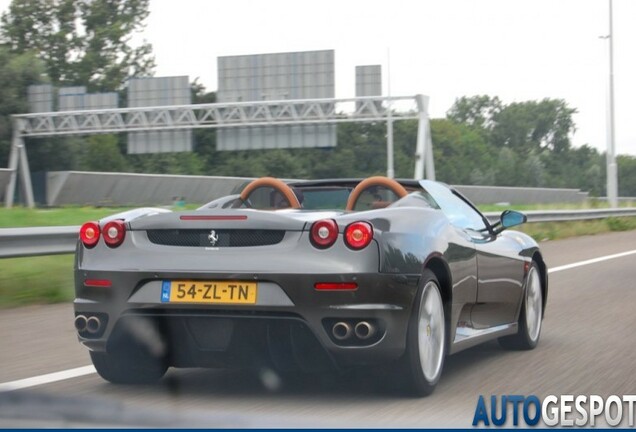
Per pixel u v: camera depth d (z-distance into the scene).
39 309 9.98
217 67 47.38
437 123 116.81
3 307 10.11
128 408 3.18
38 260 13.20
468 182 115.38
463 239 6.01
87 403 3.17
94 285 5.31
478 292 6.22
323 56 46.03
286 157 81.56
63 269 12.27
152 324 5.21
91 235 5.42
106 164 80.88
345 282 4.95
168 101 47.81
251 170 80.75
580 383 5.93
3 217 23.03
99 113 47.84
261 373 5.66
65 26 91.31
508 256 6.83
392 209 5.44
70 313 9.59
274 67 46.66
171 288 5.14
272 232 5.11
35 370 6.33
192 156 81.50
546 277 7.71
